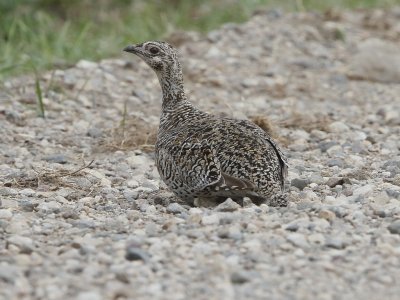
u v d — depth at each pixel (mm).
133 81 50938
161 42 33625
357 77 55094
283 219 27469
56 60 52938
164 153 29734
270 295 22281
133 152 39969
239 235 25906
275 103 49312
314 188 32781
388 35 62656
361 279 23406
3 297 22062
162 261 24359
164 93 33469
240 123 29781
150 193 32875
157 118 45594
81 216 29328
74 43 57125
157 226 27438
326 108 48969
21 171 36375
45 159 38406
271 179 27984
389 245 25359
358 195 30703
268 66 55781
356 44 61000
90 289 22453
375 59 55875
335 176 34656
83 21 63531
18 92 47438
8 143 40656
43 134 42219
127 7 68875
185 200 30016
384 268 24094
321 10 68125
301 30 62344
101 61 53656
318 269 23891
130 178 35875
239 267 23938
